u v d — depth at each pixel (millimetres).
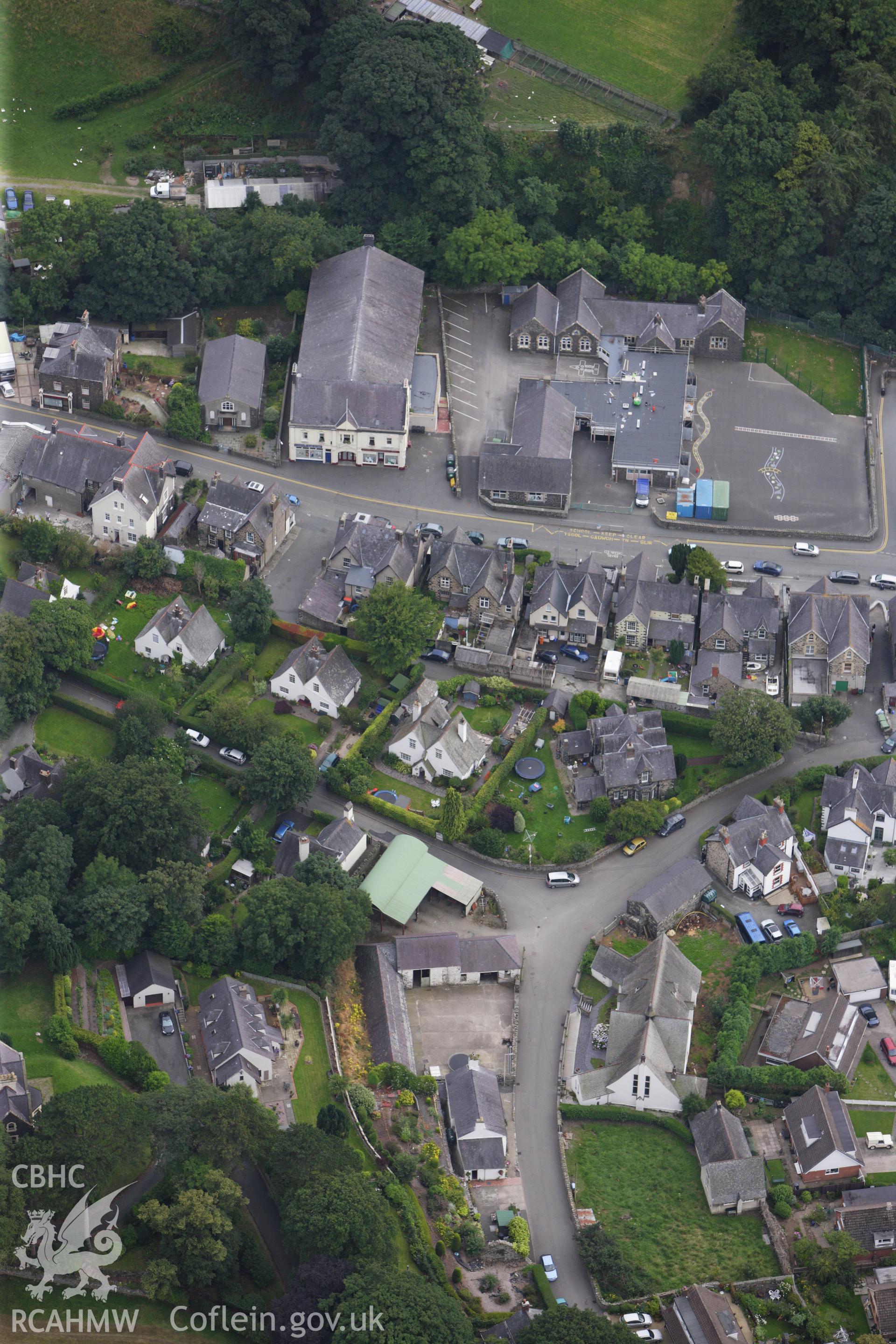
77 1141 185875
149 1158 192750
